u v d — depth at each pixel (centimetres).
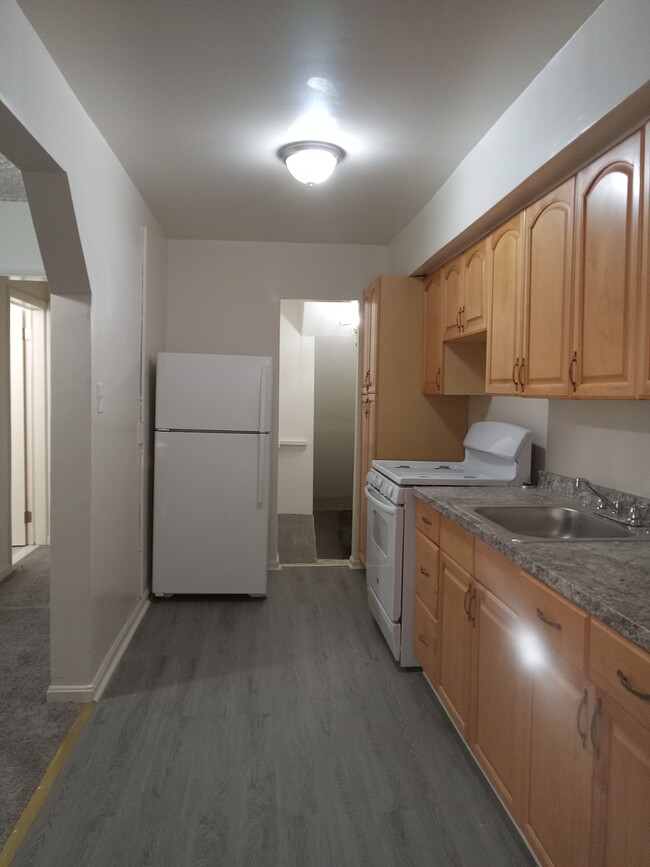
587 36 176
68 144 220
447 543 242
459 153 278
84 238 240
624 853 120
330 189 331
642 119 166
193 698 264
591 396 191
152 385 397
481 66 204
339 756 223
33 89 186
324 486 735
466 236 296
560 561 161
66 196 222
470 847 179
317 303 570
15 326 493
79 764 216
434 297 371
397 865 172
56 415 254
